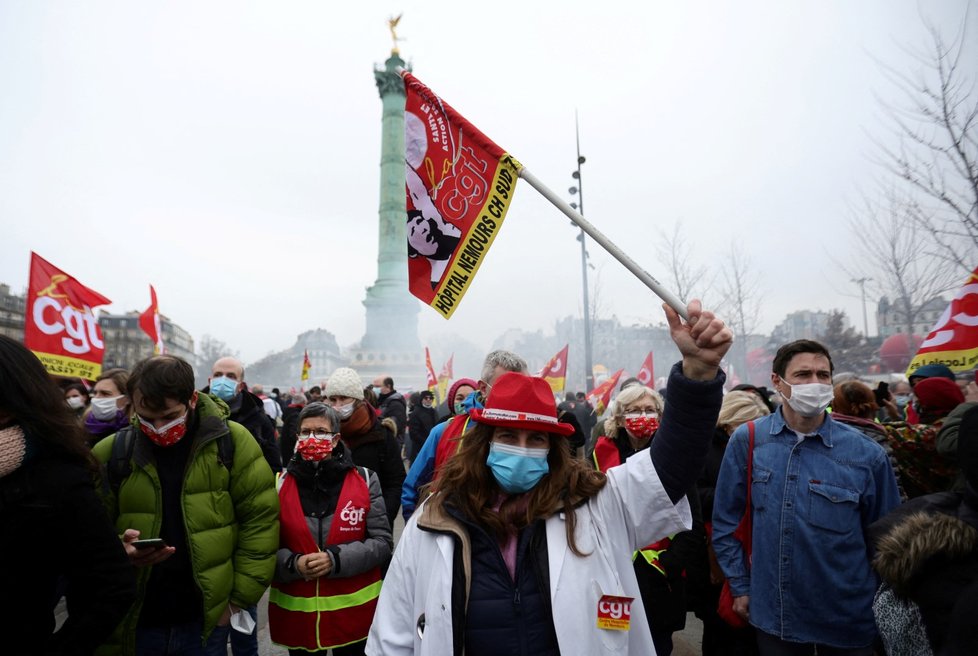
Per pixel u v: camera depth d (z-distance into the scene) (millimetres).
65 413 2203
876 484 3086
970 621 1611
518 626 1967
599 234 2299
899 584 2000
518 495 2186
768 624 3082
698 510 3551
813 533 3023
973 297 5336
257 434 5621
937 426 3861
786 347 3295
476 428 2289
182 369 3078
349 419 5000
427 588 2072
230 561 3275
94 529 2178
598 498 2146
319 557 3486
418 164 3295
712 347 1911
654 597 3383
